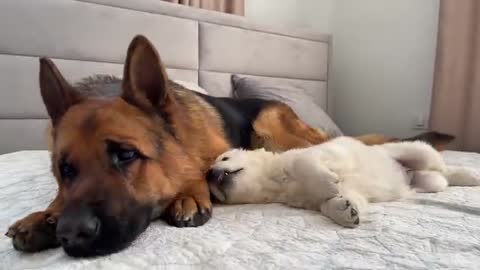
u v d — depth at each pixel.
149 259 0.85
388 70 3.90
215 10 3.56
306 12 4.38
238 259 0.83
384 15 3.89
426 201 1.29
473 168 1.92
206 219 1.10
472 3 3.08
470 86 3.12
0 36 2.31
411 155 1.53
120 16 2.71
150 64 1.17
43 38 2.44
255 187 1.30
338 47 4.32
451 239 0.94
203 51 3.16
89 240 0.86
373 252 0.87
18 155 1.92
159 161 1.12
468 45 3.12
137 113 1.12
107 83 1.57
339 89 4.34
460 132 3.18
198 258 0.85
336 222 1.06
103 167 0.99
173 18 2.96
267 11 4.12
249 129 2.14
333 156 1.29
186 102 1.50
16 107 2.38
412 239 0.94
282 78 3.69
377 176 1.33
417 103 3.69
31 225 0.95
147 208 1.05
